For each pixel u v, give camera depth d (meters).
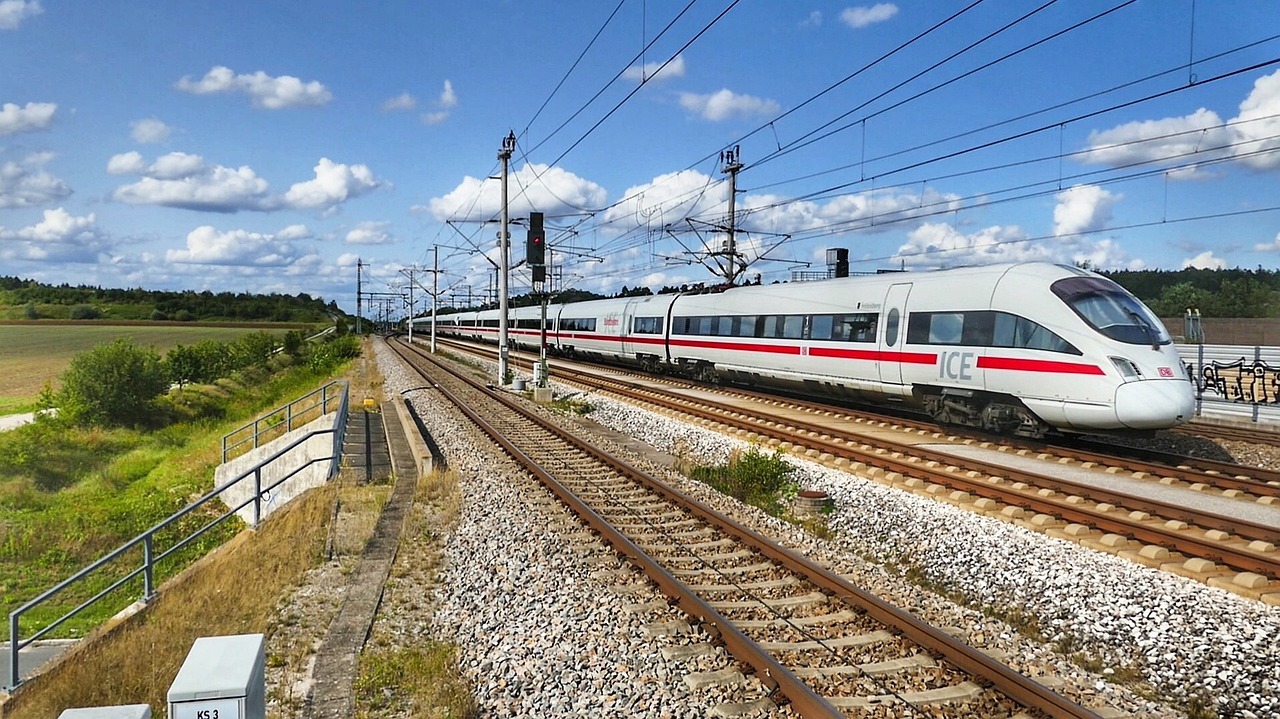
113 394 37.09
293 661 6.71
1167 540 9.30
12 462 26.73
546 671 6.38
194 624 7.76
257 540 10.80
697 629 7.10
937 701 5.77
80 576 8.73
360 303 112.12
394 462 15.60
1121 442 17.50
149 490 24.53
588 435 19.64
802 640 6.86
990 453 15.48
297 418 26.52
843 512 11.68
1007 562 8.98
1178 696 6.20
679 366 31.78
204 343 54.06
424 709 5.80
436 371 42.25
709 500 12.56
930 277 18.53
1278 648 6.82
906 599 8.03
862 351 20.09
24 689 7.58
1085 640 7.18
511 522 10.92
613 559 9.22
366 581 8.67
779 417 19.58
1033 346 15.52
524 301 64.06
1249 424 19.97
